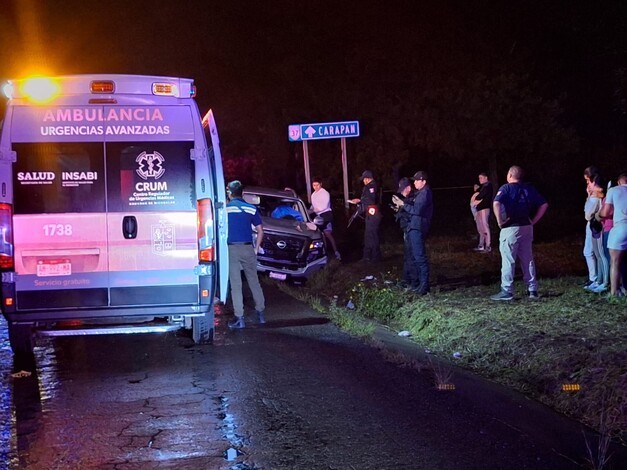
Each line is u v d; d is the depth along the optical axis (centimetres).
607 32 1753
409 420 611
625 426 590
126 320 803
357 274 1436
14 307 759
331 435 576
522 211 1016
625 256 1038
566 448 556
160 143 780
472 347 848
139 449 552
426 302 1054
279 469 512
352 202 1619
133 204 775
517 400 677
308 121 2570
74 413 636
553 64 2481
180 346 879
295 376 741
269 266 1402
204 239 786
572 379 684
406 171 2700
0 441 571
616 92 1656
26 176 757
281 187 2772
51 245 760
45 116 762
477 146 2253
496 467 516
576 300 1002
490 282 1245
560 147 2319
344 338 917
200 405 652
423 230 1137
